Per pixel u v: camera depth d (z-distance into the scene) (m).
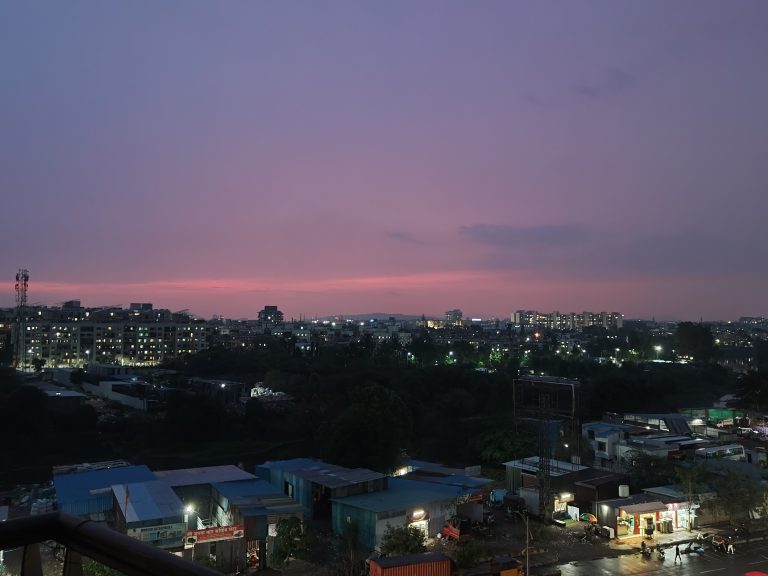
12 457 71.94
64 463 73.12
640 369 135.75
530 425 76.38
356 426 65.19
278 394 107.06
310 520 49.16
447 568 35.66
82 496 46.09
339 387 107.31
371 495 48.44
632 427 77.06
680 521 48.19
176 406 88.56
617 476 54.94
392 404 73.69
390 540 40.12
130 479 50.53
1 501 55.53
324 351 160.75
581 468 58.91
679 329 172.00
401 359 158.50
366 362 134.38
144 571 2.60
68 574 2.93
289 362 139.00
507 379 105.94
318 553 42.03
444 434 88.62
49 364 168.50
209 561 37.59
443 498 47.53
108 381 113.62
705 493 50.28
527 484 57.59
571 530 48.22
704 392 121.44
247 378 130.12
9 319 178.50
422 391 103.69
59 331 172.25
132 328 184.00
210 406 89.44
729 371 150.88
